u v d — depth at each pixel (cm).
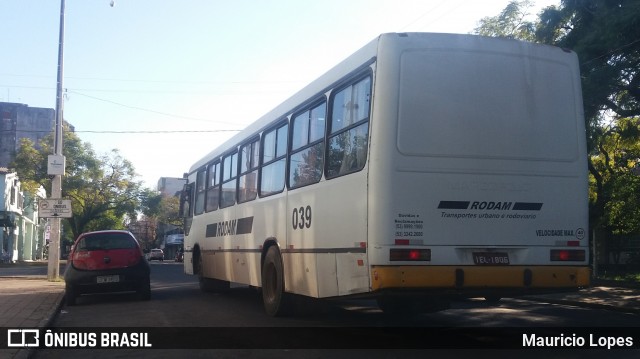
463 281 734
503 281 748
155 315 1205
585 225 796
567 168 796
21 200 5572
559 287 773
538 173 781
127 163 5544
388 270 716
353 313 1204
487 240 751
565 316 1231
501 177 764
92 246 1466
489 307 1392
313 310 1109
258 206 1193
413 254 724
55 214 2281
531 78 798
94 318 1196
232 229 1377
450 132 754
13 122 7450
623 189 1961
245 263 1272
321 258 881
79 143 5206
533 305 1465
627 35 1376
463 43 777
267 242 1130
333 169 862
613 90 1469
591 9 1528
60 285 2005
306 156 966
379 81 755
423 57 763
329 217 861
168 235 8806
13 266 4131
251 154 1264
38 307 1314
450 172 747
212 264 1573
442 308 1042
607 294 1653
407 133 743
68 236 6862
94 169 5294
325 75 920
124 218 6606
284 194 1052
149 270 1502
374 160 742
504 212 761
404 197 731
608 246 2592
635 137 1689
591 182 2172
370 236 735
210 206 1608
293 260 999
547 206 780
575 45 1509
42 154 5038
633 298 1538
